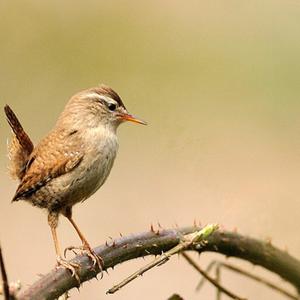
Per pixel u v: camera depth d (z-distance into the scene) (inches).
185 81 494.3
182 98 492.7
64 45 546.0
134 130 507.8
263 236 276.2
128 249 254.4
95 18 551.8
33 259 484.1
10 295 190.5
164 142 492.1
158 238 258.5
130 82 523.5
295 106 367.6
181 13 526.0
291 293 273.7
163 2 539.2
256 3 402.0
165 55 520.1
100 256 249.9
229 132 431.2
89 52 543.5
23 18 549.6
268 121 390.3
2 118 510.3
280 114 375.6
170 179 480.4
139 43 534.0
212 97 469.1
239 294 318.7
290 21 366.9
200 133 458.9
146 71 526.0
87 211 502.3
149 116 506.9
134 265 469.1
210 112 459.8
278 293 274.1
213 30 485.7
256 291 289.4
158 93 509.0
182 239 246.2
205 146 449.4
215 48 482.0
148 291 459.2
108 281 459.5
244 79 435.5
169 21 530.0
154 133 502.0
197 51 498.0
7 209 495.2
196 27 504.1
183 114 483.2
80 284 243.0
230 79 455.2
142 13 545.0
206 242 259.0
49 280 232.1
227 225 314.5
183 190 471.5
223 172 418.6
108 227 495.2
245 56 439.5
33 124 523.8
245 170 394.6
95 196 504.4
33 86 533.0
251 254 269.6
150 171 497.0
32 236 491.8
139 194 497.0
